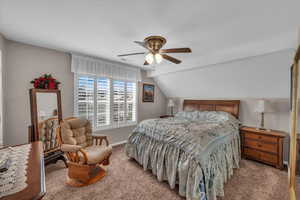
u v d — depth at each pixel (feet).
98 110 11.23
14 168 3.34
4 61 7.19
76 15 5.24
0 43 6.68
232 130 8.55
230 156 7.47
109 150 7.47
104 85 11.57
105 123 11.68
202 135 6.31
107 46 8.35
